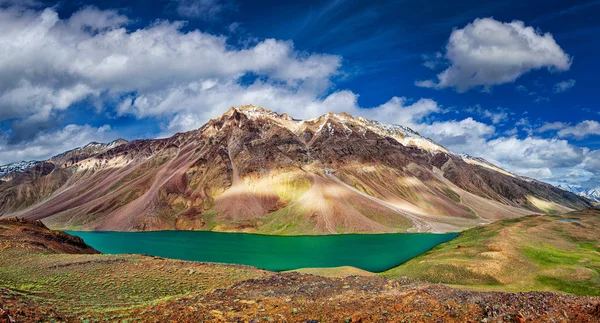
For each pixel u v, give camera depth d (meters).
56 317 23.11
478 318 22.14
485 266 71.00
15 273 43.22
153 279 44.62
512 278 66.94
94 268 47.53
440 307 24.80
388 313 24.58
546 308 22.34
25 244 61.81
